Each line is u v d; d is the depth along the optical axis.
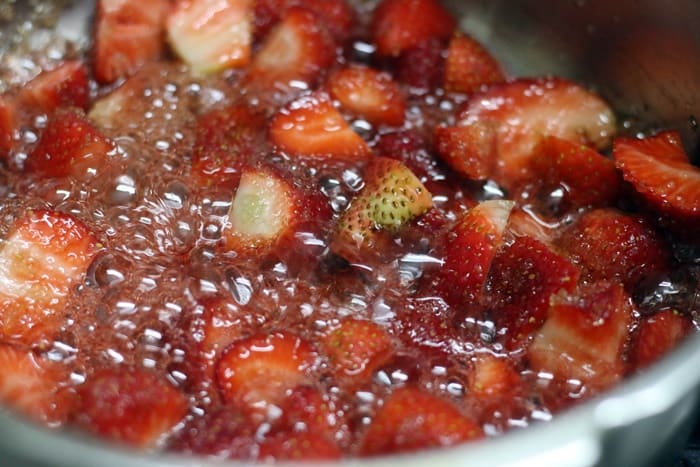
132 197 0.39
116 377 0.34
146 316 0.36
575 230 0.39
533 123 0.41
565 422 0.31
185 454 0.33
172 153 0.40
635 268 0.38
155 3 0.43
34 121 0.41
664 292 0.38
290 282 0.37
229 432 0.33
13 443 0.30
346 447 0.34
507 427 0.35
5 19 0.44
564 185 0.40
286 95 0.42
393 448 0.33
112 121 0.41
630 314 0.37
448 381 0.35
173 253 0.38
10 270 0.36
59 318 0.36
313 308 0.37
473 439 0.33
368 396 0.35
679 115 0.41
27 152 0.40
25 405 0.34
